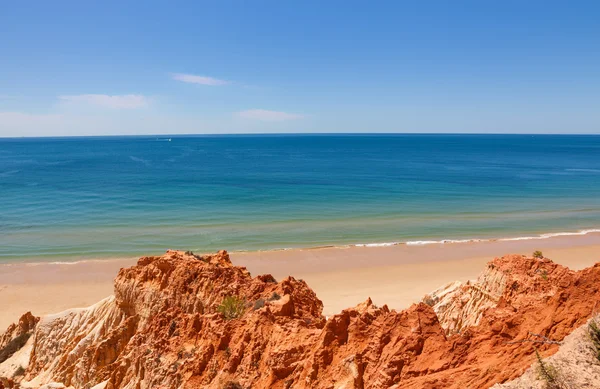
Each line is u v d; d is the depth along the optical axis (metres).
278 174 151.12
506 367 11.54
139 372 20.09
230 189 114.56
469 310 27.61
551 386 9.98
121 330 25.06
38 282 49.78
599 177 142.62
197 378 17.66
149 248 62.12
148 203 94.88
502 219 80.44
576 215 83.62
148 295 25.70
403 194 107.19
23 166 180.75
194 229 72.62
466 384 11.39
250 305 21.84
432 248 62.06
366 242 65.44
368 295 44.56
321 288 46.97
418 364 13.39
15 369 29.83
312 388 14.76
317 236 68.56
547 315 13.53
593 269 14.00
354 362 14.36
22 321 33.38
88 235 69.06
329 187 118.88
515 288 24.28
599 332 11.10
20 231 71.56
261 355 16.98
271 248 62.28
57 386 23.28
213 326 19.30
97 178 138.12
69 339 28.80
